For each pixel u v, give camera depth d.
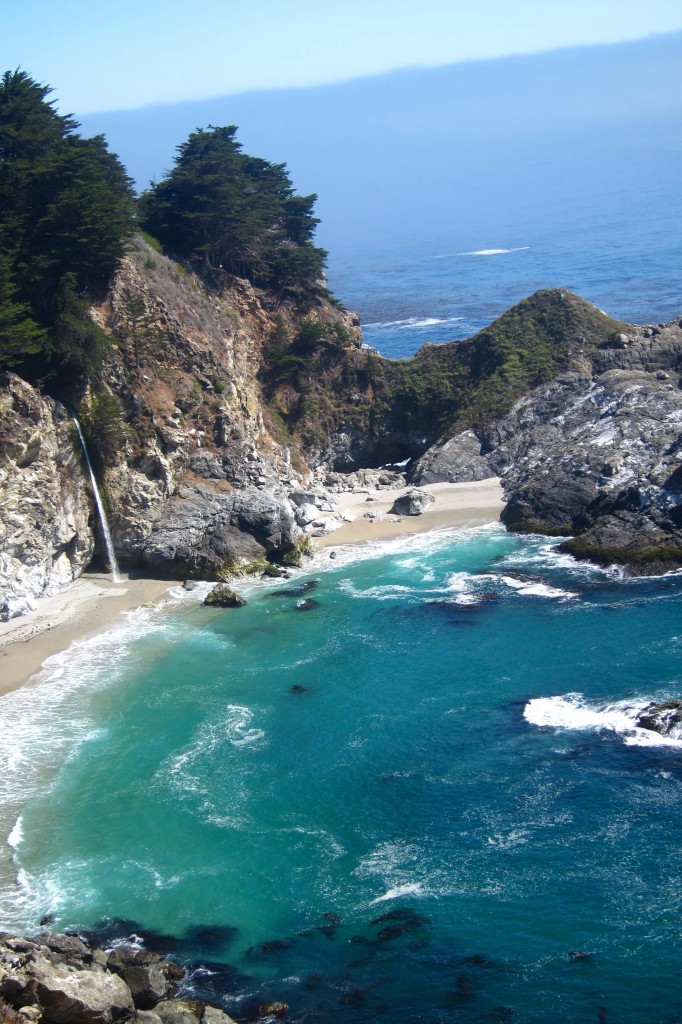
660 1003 44.31
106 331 100.06
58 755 65.94
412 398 126.00
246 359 120.50
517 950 47.91
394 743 65.12
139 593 92.00
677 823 55.03
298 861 54.88
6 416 86.50
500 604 84.69
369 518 107.06
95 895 53.19
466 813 57.69
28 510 88.31
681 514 90.38
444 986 46.22
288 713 69.69
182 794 61.19
